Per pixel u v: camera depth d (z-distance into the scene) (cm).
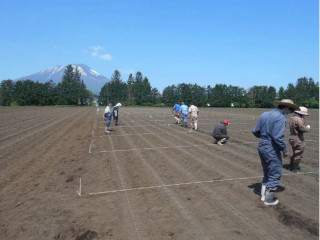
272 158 584
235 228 503
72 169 928
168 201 633
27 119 3030
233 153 1125
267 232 486
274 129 575
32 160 1059
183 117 2178
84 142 1457
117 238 481
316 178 781
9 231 522
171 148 1250
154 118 3181
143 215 565
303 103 8244
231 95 9162
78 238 489
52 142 1465
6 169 936
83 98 10481
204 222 528
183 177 809
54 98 9706
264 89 8450
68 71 11250
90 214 579
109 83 11525
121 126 2248
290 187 708
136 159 1048
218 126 1323
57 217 570
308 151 1174
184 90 9506
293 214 552
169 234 488
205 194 670
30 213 594
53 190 730
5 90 9262
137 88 10619
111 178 816
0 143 1441
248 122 2639
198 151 1174
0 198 682
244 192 677
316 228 496
